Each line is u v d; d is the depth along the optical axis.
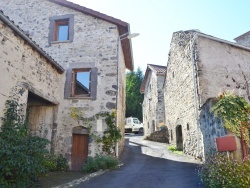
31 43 6.62
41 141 5.49
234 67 9.66
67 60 9.32
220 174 4.45
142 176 6.31
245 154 5.53
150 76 19.88
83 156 8.32
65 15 9.89
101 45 9.30
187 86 10.15
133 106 28.14
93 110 8.62
